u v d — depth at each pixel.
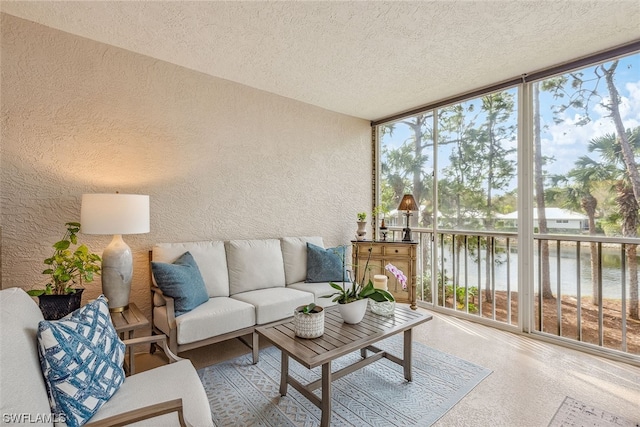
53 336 1.09
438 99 3.60
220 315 2.25
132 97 2.56
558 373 2.20
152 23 2.16
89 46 2.37
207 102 2.96
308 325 1.76
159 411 1.01
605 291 2.59
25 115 2.14
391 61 2.69
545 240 2.88
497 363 2.35
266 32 2.26
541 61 2.68
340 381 2.10
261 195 3.33
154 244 2.67
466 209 3.45
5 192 2.08
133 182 2.57
